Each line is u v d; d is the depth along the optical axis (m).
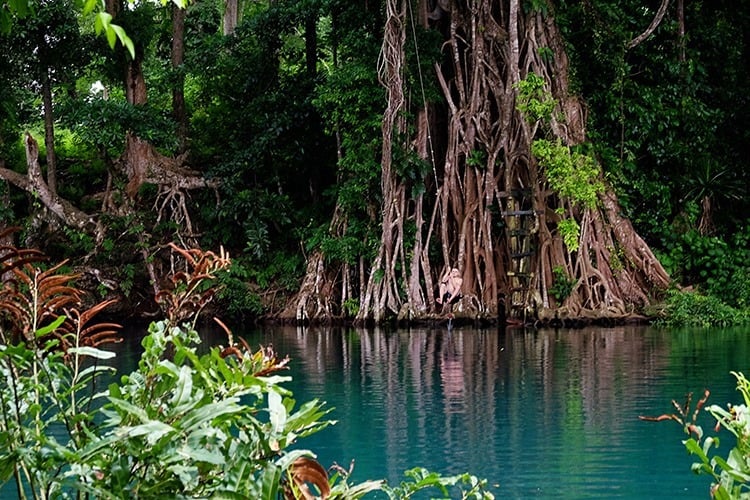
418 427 8.94
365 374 13.19
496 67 24.03
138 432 2.48
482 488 4.02
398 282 24.14
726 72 27.34
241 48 28.38
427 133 24.36
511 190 23.38
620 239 23.53
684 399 10.27
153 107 27.36
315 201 27.97
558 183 22.66
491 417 9.44
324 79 27.00
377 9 25.84
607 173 23.91
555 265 22.84
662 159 26.12
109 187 26.75
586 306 22.61
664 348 16.23
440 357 15.44
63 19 25.31
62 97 28.94
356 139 24.89
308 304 24.84
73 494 3.07
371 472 7.02
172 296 2.96
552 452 7.70
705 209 26.23
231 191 26.78
